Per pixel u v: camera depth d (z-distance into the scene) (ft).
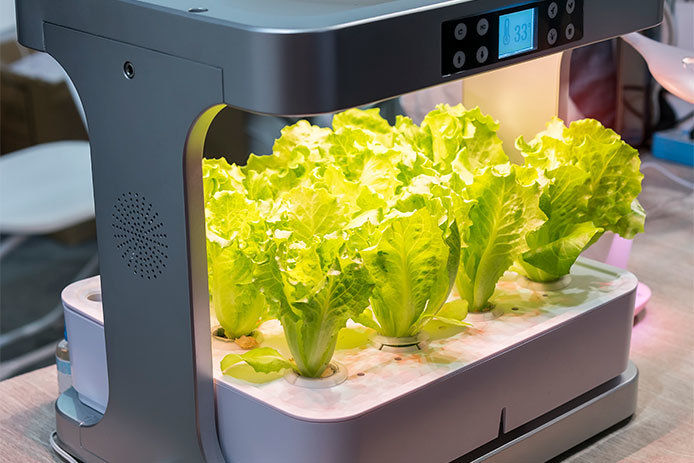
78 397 3.29
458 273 3.08
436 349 2.87
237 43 2.15
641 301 3.97
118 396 2.93
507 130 3.59
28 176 7.61
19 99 9.80
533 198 3.01
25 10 2.74
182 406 2.71
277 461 2.61
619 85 5.37
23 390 3.59
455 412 2.78
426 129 3.30
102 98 2.59
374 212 2.73
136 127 2.52
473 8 2.36
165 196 2.51
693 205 5.00
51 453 3.23
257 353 2.71
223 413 2.72
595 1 2.72
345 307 2.59
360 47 2.15
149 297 2.68
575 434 3.16
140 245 2.65
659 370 3.64
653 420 3.35
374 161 3.06
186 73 2.31
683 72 3.93
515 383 2.93
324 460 2.54
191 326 2.58
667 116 5.79
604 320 3.17
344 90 2.14
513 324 3.03
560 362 3.06
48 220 7.02
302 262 2.52
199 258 2.54
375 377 2.72
